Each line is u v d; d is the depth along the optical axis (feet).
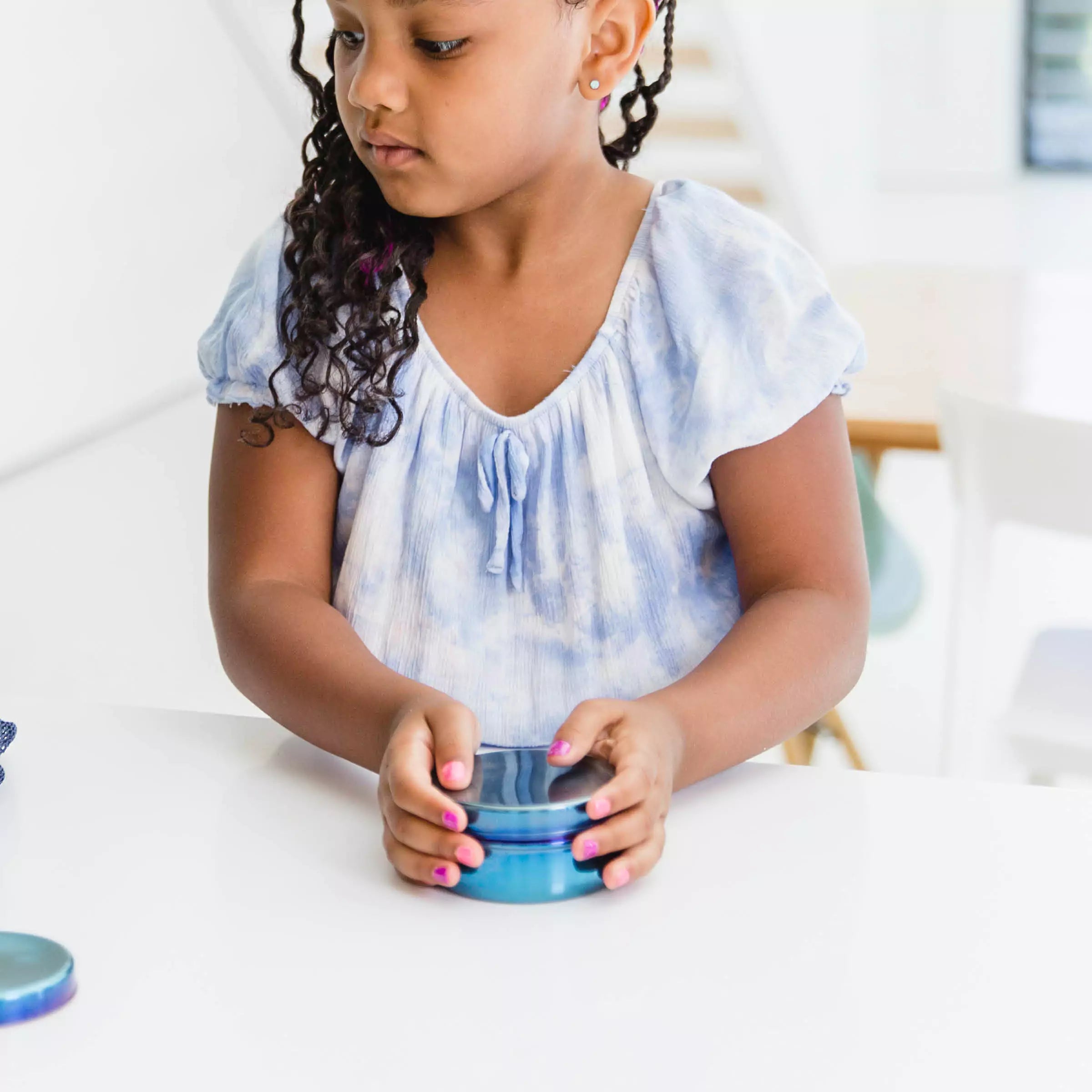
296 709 2.51
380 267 2.87
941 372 5.91
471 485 2.91
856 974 1.75
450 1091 1.54
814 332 2.78
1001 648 8.18
